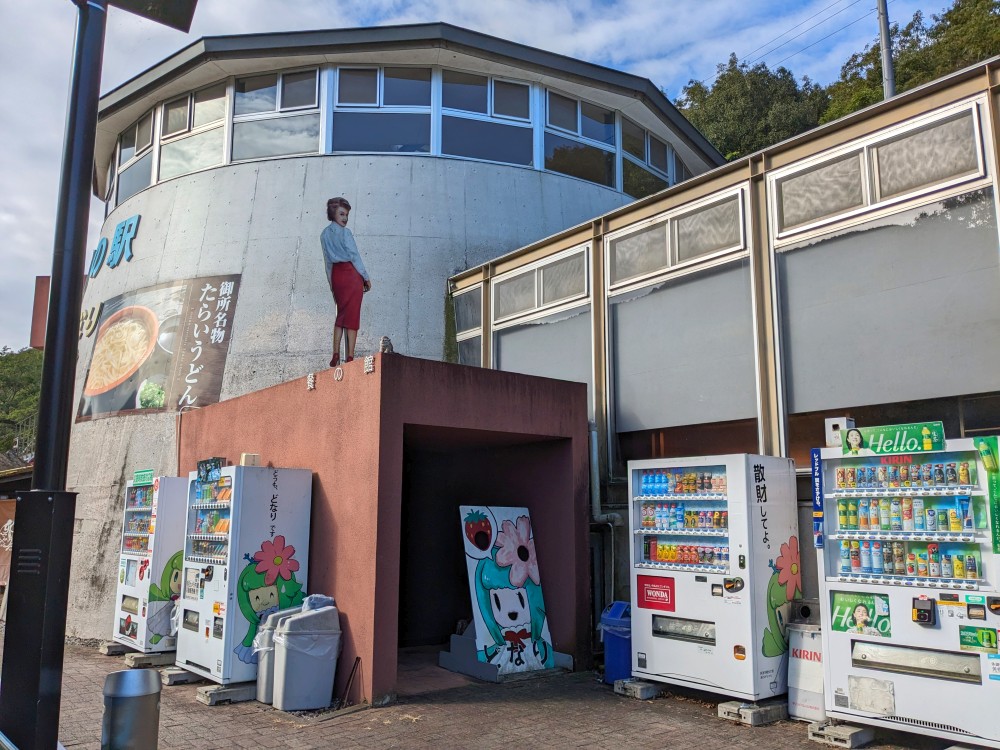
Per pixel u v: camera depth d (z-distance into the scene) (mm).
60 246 5000
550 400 9023
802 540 7699
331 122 13633
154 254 13867
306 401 8773
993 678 5371
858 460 6309
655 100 15141
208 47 13383
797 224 8195
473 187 13484
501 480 9953
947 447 5680
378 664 7250
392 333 12461
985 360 6645
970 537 5570
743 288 8688
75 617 12234
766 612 6969
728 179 9016
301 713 7027
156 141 14938
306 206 13133
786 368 8125
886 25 15102
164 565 9562
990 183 6723
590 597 9016
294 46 13242
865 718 5957
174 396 12406
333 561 7910
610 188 14930
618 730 6477
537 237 13578
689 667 7227
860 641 6082
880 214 7477
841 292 7746
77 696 7898
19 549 4633
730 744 6109
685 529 7480
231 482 7938
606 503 9797
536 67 13797
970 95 6945
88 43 5293
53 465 4754
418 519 10891
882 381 7320
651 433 9555
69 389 4879
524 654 8617
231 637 7605
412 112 13703
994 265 6656
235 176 13641
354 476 7805
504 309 11930
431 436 8898
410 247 12953
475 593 8539
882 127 7574
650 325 9703
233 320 12586
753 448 8406
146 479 10156
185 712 7082
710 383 8906
